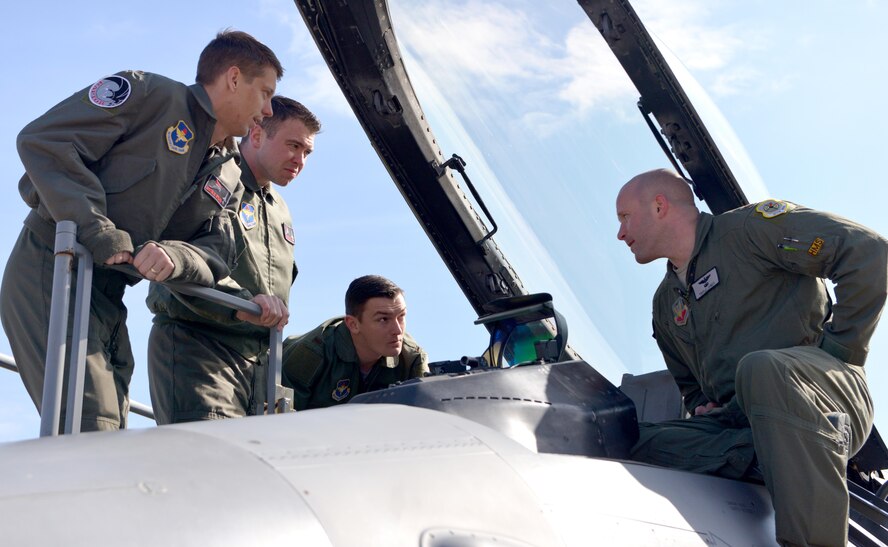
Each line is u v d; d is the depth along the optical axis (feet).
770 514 7.93
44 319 8.57
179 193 9.05
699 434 8.80
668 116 12.35
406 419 6.05
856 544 8.52
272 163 11.37
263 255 11.34
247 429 5.32
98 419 8.38
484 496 5.42
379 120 12.34
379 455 5.30
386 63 11.98
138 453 4.63
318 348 11.97
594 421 8.04
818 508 7.50
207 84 9.41
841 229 8.67
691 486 7.45
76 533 3.81
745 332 9.42
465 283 13.43
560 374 8.34
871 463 10.94
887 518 9.07
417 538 4.81
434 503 5.12
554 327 12.31
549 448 7.46
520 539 5.29
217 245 9.79
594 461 6.79
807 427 7.70
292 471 4.79
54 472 4.24
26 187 8.86
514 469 5.86
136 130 8.84
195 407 10.29
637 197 10.11
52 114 8.45
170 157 8.91
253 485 4.53
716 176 12.60
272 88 9.68
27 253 8.73
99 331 8.66
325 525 4.50
